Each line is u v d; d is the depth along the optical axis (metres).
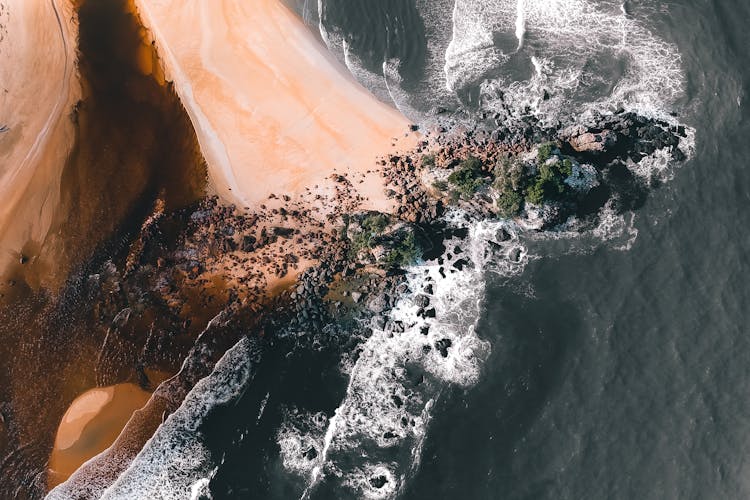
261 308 31.98
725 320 28.94
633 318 29.67
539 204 30.83
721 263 29.72
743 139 31.02
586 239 31.31
